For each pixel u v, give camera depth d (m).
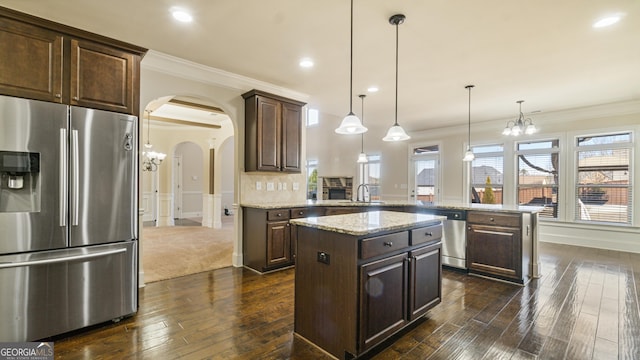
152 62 3.17
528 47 2.99
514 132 4.56
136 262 2.51
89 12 2.39
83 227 2.22
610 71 3.61
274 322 2.40
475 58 3.26
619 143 5.06
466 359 1.93
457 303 2.80
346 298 1.89
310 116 9.86
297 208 3.97
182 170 9.59
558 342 2.12
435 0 2.21
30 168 2.02
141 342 2.10
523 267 3.30
